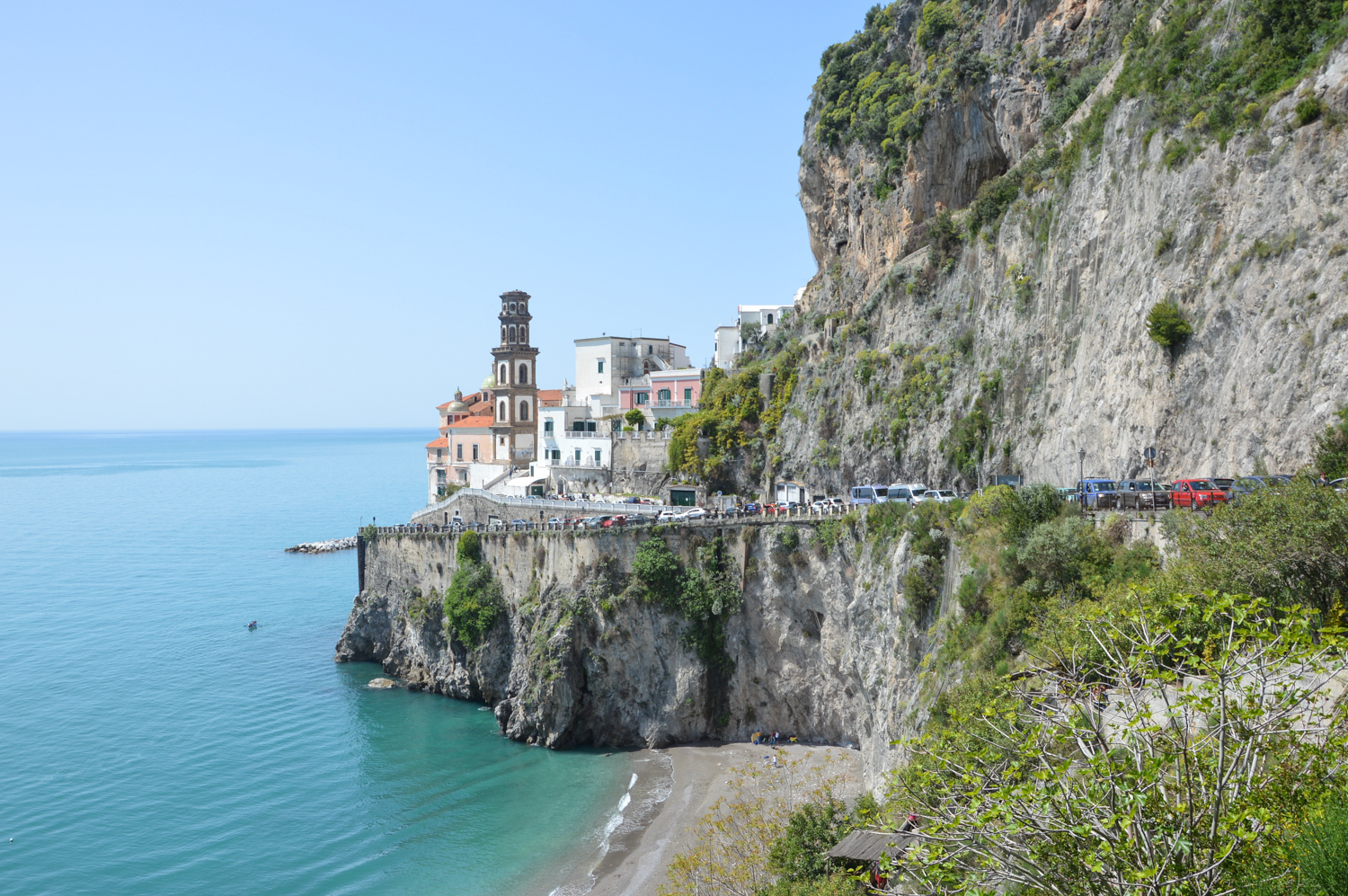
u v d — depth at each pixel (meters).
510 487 112.25
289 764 68.50
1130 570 36.94
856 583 60.06
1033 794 14.66
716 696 70.00
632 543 72.75
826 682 65.81
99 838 56.75
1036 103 70.94
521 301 121.38
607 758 68.88
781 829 42.56
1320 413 36.41
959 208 78.25
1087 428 51.72
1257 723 15.25
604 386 130.88
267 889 51.00
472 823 58.41
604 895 48.75
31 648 102.00
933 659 45.91
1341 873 13.14
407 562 94.31
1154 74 51.56
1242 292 41.50
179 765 68.25
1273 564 25.66
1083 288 55.44
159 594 134.00
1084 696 20.08
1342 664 15.70
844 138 92.81
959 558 47.34
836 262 97.31
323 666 95.50
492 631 82.12
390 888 51.00
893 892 25.53
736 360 116.38
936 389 69.56
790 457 85.44
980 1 79.38
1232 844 13.13
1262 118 42.91
